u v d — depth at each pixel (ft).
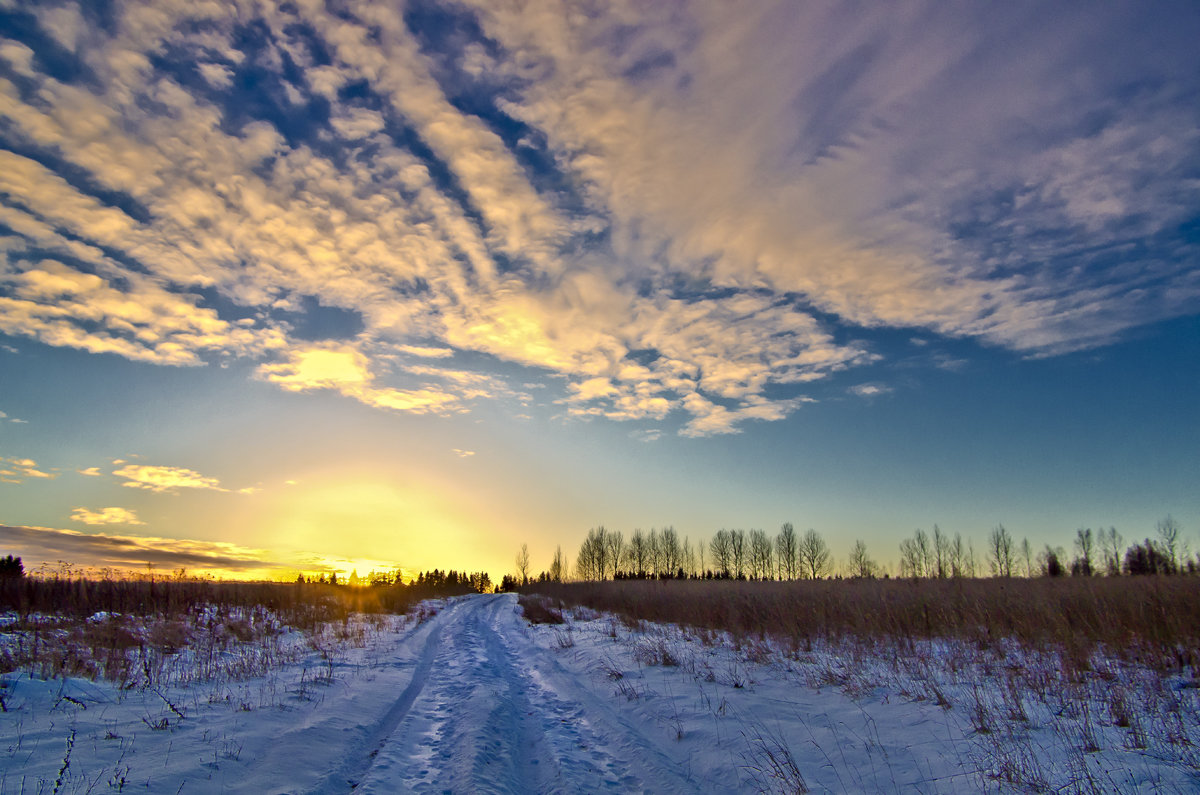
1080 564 163.12
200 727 22.75
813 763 20.68
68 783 16.20
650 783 19.88
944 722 23.09
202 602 63.00
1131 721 20.93
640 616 77.25
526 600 146.82
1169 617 33.55
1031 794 16.26
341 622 68.69
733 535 285.64
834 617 49.75
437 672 41.06
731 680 34.14
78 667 30.22
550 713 29.94
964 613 44.21
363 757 21.75
